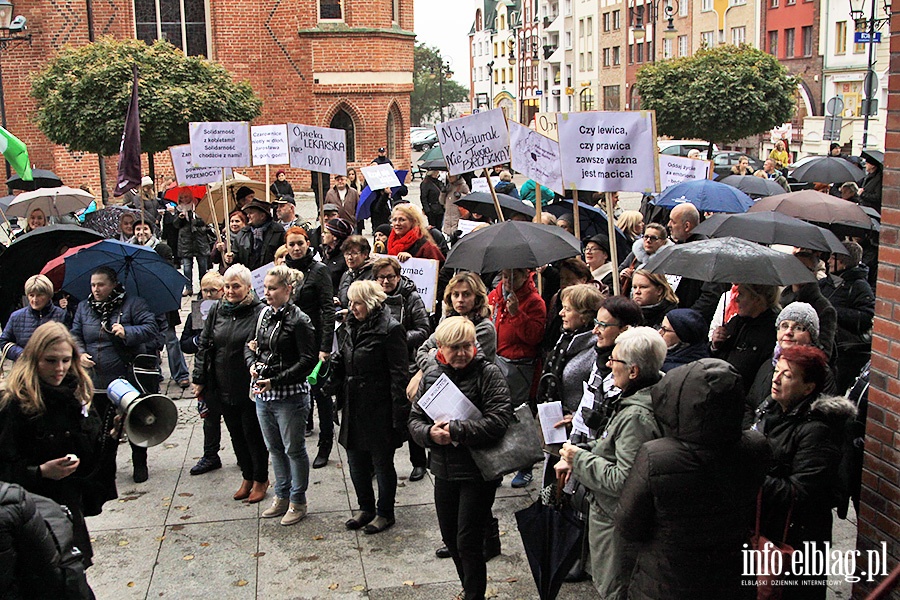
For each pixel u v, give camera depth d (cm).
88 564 538
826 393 489
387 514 706
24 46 3162
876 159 1334
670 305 667
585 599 600
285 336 694
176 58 2516
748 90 2991
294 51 3394
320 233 1221
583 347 630
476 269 709
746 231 742
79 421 525
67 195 1413
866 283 812
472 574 565
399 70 3481
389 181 1549
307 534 703
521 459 562
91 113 2412
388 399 686
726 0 5825
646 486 405
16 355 802
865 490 530
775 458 470
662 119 3083
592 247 886
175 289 860
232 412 757
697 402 396
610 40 7300
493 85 10825
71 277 843
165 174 3200
